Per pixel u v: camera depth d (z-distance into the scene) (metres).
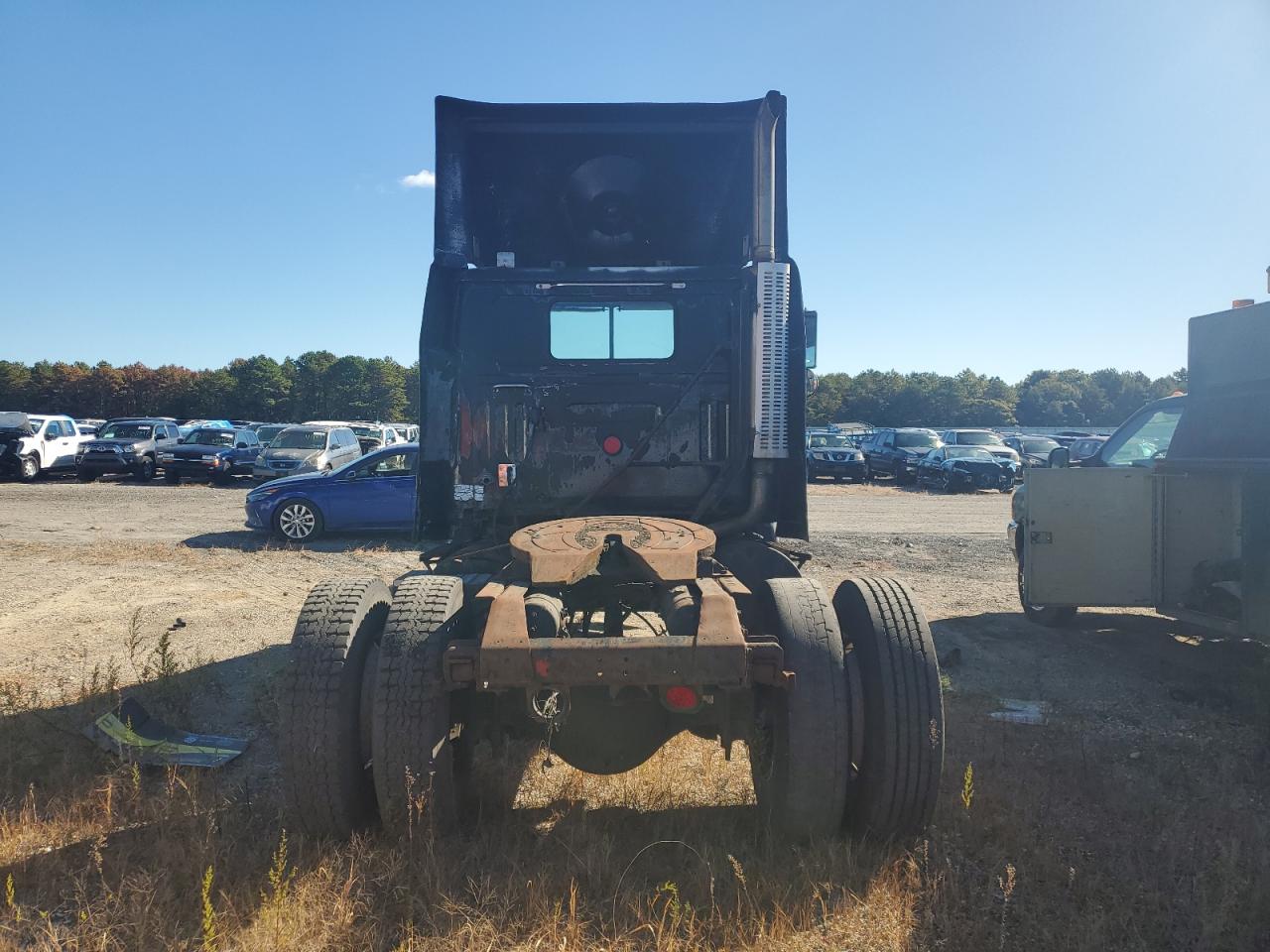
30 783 3.90
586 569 3.50
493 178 5.78
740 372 4.95
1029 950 2.84
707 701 3.12
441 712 3.25
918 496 23.50
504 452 4.91
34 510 17.27
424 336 4.90
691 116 5.39
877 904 3.05
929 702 3.29
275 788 4.11
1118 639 7.22
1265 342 5.82
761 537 4.95
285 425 24.48
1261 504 5.33
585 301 4.95
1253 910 2.97
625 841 3.56
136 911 2.93
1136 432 7.74
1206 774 4.23
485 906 3.02
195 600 8.66
